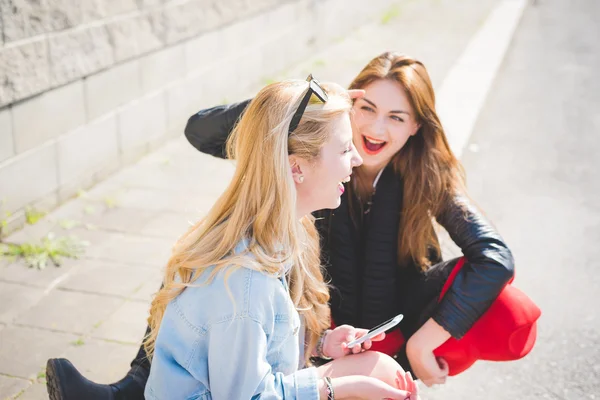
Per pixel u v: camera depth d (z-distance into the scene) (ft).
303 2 29.40
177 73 20.58
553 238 16.24
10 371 10.54
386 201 8.86
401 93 8.41
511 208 17.72
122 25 17.67
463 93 25.73
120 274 13.39
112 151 17.97
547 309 13.32
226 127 9.09
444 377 8.66
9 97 14.29
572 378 11.39
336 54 31.30
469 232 8.52
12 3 14.01
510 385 11.17
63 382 7.23
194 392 6.83
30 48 14.67
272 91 6.56
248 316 6.40
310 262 7.79
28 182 15.19
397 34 35.24
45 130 15.51
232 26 23.58
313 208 7.04
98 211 16.02
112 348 11.22
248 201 6.63
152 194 17.02
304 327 7.96
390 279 9.01
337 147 6.70
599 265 15.07
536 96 27.27
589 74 30.53
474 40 34.09
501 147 21.90
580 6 45.80
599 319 13.04
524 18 41.91
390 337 9.08
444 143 8.83
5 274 13.21
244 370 6.47
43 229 15.01
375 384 7.05
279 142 6.45
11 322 11.75
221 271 6.51
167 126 20.39
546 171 20.18
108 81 17.48
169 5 19.62
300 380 6.72
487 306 8.16
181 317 6.68
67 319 11.92
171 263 6.93
